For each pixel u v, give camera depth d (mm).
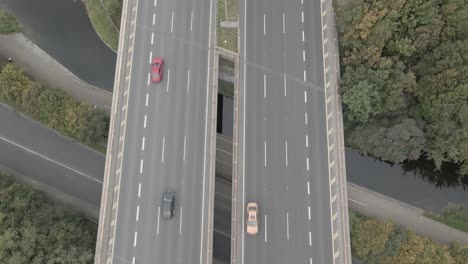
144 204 66812
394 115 75125
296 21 77125
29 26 88500
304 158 69188
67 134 80500
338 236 65250
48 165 79500
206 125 70812
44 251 68438
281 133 70562
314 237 65312
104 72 85688
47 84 82062
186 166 68688
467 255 66500
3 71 78625
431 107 72000
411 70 75375
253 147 69875
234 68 76438
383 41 70688
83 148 80125
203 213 66438
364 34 71188
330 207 66688
